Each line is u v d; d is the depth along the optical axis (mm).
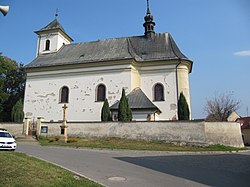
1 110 39406
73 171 9203
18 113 29359
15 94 44031
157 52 30906
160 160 13500
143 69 29703
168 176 9375
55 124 25391
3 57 42844
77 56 32969
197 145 20766
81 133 24172
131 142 21578
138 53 31500
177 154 16562
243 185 8266
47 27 36625
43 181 7285
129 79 28531
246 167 11602
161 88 28734
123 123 23156
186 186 7973
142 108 25594
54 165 9875
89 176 8883
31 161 9898
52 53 35250
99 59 30531
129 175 9328
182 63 28781
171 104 27797
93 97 29469
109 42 34562
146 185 7953
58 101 30641
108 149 18438
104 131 23547
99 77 29781
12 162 9102
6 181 6965
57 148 18391
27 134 26062
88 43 35594
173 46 31500
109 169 10328
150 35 33500
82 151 16766
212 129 21484
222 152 18250
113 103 28391
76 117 29453
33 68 32219
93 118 28875
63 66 31250
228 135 21875
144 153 16750
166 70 28922
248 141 44531
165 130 21875
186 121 21578
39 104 31188
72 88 30484
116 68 29312
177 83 28203
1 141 15531
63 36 37125
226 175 9789
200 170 10734
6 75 42906
